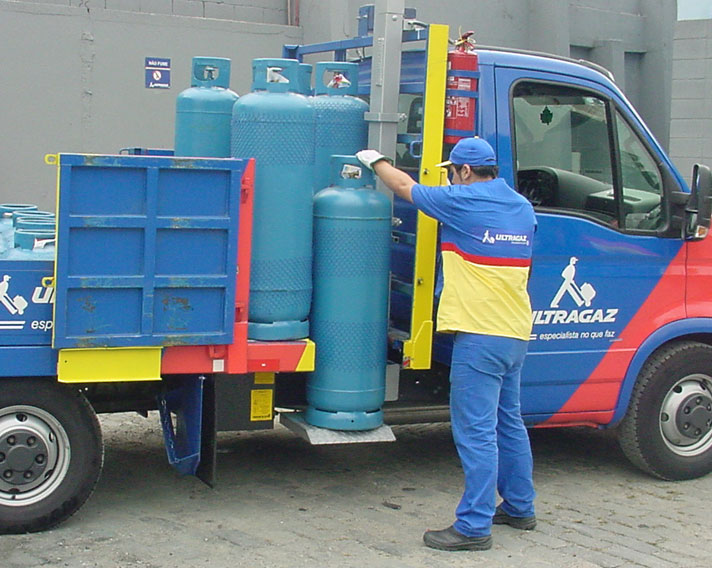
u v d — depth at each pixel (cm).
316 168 553
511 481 515
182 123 546
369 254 518
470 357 481
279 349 502
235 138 502
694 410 613
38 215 595
